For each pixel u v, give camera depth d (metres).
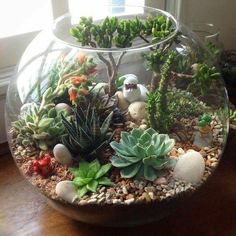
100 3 0.56
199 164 0.38
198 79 0.43
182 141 0.42
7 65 0.53
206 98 0.45
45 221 0.43
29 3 0.53
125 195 0.36
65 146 0.39
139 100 0.43
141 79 0.44
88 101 0.41
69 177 0.39
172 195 0.36
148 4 0.59
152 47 0.40
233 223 0.43
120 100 0.43
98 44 0.42
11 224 0.43
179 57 0.42
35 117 0.41
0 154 0.52
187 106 0.44
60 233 0.42
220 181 0.48
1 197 0.46
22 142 0.43
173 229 0.42
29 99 0.43
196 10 0.65
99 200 0.36
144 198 0.36
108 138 0.40
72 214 0.39
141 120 0.43
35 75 0.44
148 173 0.37
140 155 0.37
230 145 0.50
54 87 0.43
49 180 0.39
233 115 0.51
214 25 0.67
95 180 0.37
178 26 0.43
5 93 0.52
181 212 0.44
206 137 0.43
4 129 0.54
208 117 0.43
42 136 0.41
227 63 0.62
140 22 0.43
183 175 0.37
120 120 0.42
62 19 0.45
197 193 0.45
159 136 0.39
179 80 0.42
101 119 0.42
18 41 0.52
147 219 0.40
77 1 0.55
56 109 0.42
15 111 0.44
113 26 0.42
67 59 0.42
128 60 0.42
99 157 0.40
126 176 0.37
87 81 0.42
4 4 0.51
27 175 0.40
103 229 0.42
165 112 0.42
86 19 0.43
